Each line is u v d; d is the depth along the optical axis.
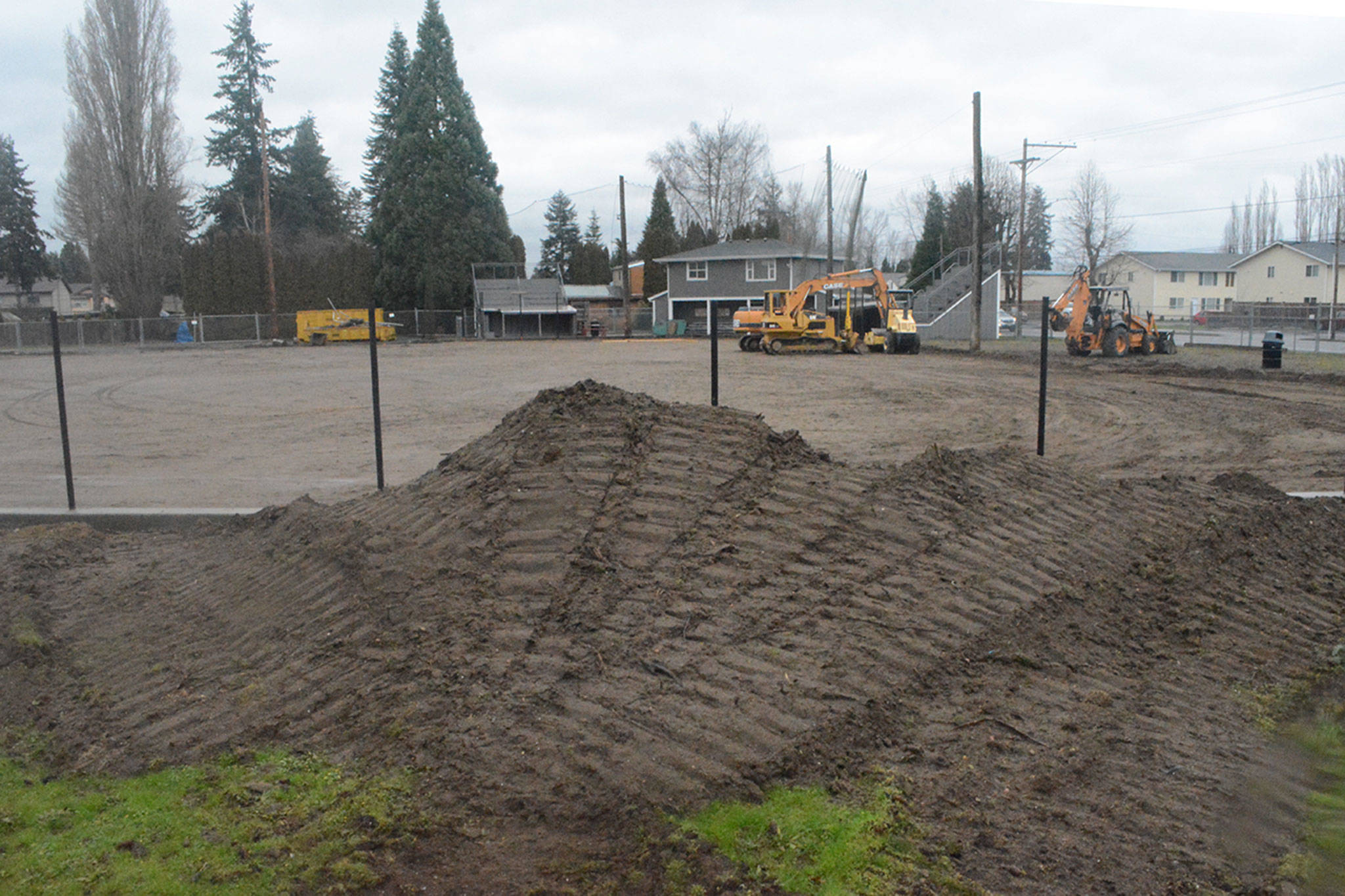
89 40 53.31
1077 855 3.46
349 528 6.23
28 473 12.46
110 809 3.81
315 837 3.47
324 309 60.97
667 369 29.39
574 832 3.46
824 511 6.02
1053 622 5.44
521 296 62.72
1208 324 54.25
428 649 4.63
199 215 71.12
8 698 5.05
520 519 5.59
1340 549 7.28
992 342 43.84
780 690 4.31
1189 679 5.09
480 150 65.38
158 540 8.03
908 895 3.16
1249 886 3.36
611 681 4.30
